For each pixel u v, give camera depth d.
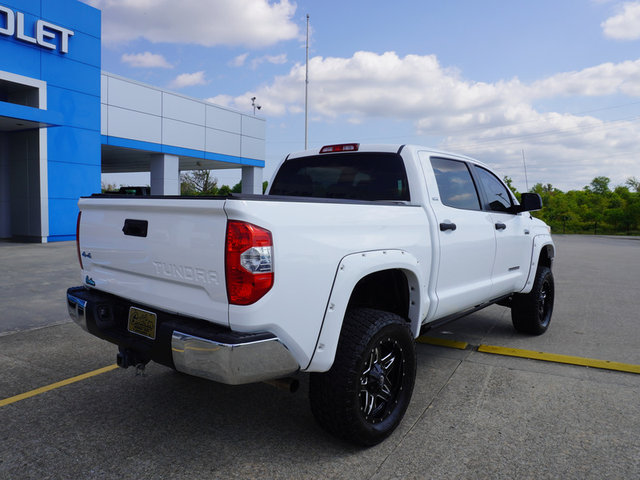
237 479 2.48
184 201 2.43
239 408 3.37
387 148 3.76
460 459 2.70
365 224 2.85
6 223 17.16
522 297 5.23
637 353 4.73
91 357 4.43
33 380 3.85
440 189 3.81
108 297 3.09
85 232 3.24
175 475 2.51
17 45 15.27
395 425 2.93
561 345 5.02
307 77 31.59
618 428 3.09
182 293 2.53
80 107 17.20
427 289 3.48
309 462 2.65
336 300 2.57
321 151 4.12
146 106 22.69
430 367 4.28
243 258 2.23
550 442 2.90
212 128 26.25
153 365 4.24
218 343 2.24
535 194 4.64
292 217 2.41
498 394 3.65
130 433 2.97
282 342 2.38
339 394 2.60
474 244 4.04
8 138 16.84
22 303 6.64
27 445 2.81
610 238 34.34
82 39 17.11
